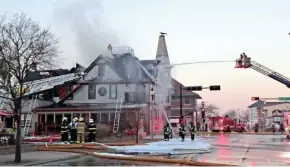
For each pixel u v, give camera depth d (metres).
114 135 31.78
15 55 16.39
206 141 27.92
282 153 17.97
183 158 15.52
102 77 43.44
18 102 14.52
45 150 19.83
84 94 43.81
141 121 34.69
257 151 19.19
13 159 14.92
